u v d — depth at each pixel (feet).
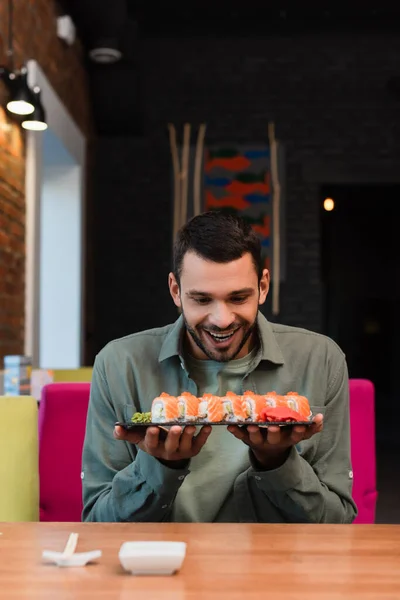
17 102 11.72
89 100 19.61
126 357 4.77
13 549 3.15
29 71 13.33
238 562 2.92
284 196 21.08
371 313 35.24
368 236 34.94
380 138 21.21
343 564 2.89
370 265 34.99
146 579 2.72
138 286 21.06
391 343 35.24
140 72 20.10
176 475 3.89
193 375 4.70
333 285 35.01
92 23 17.46
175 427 3.55
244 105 21.25
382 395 35.37
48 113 14.38
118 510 4.17
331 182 21.17
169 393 4.68
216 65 21.31
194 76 21.31
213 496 4.52
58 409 6.35
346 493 4.57
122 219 21.15
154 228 21.08
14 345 12.92
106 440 4.66
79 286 17.97
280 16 20.18
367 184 21.66
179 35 21.06
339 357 4.89
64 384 6.42
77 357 17.84
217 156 20.95
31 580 2.72
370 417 6.41
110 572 2.81
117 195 21.13
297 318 20.99
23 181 13.52
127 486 4.08
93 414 4.74
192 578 2.73
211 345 4.17
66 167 17.92
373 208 34.55
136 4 19.54
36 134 13.93
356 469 6.35
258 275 4.19
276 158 20.83
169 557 2.75
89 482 4.59
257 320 4.75
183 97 21.26
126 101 19.74
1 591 2.59
